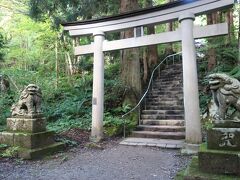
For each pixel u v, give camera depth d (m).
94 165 4.89
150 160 5.20
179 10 6.09
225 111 3.49
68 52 13.09
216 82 3.53
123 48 6.98
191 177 3.26
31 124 5.54
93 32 7.36
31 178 4.14
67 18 10.01
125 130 7.82
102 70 7.29
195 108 5.70
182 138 6.93
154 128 7.68
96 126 7.10
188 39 5.86
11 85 10.29
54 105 9.82
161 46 14.89
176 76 11.27
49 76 12.64
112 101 9.04
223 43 10.41
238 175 3.17
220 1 5.57
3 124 7.51
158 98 9.59
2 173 4.40
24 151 5.22
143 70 11.71
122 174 4.31
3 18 16.42
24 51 13.76
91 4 9.43
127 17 6.91
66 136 6.90
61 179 4.09
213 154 3.33
